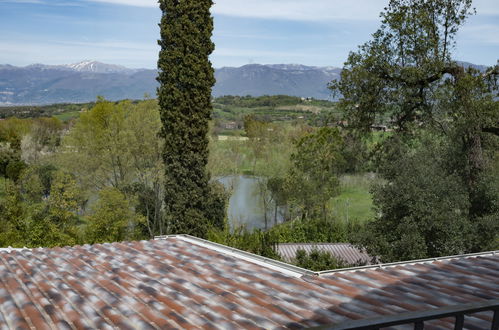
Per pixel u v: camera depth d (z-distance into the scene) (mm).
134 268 8062
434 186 15750
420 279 7008
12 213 27953
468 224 15672
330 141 37406
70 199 28094
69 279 7359
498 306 2115
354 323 1770
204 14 23125
